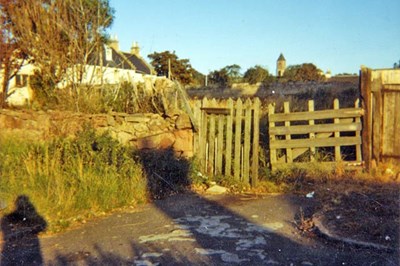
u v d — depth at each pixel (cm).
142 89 827
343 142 700
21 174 552
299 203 555
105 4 1077
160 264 351
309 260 353
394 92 686
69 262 360
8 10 921
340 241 389
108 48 1825
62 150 611
